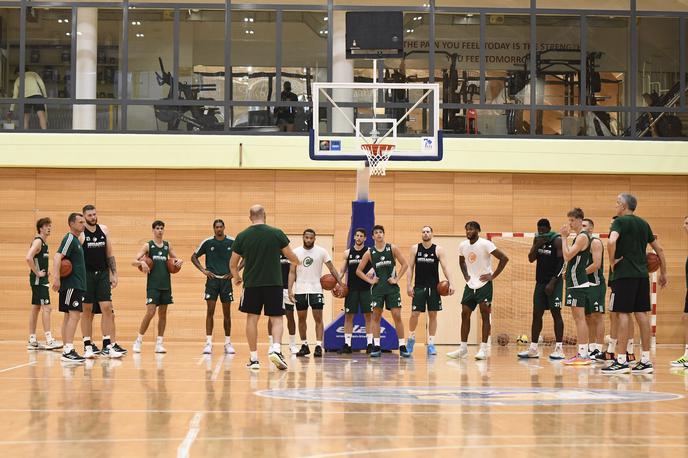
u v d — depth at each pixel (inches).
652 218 658.8
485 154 644.7
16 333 634.2
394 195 649.0
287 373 362.3
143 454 167.6
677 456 168.7
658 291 655.8
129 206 641.6
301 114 650.2
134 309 636.7
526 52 658.8
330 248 645.3
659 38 666.2
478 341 650.2
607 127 659.4
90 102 642.2
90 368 381.1
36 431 197.2
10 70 646.5
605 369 376.2
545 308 477.4
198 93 647.8
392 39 522.6
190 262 640.4
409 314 645.3
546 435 194.1
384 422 213.3
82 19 647.1
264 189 645.3
